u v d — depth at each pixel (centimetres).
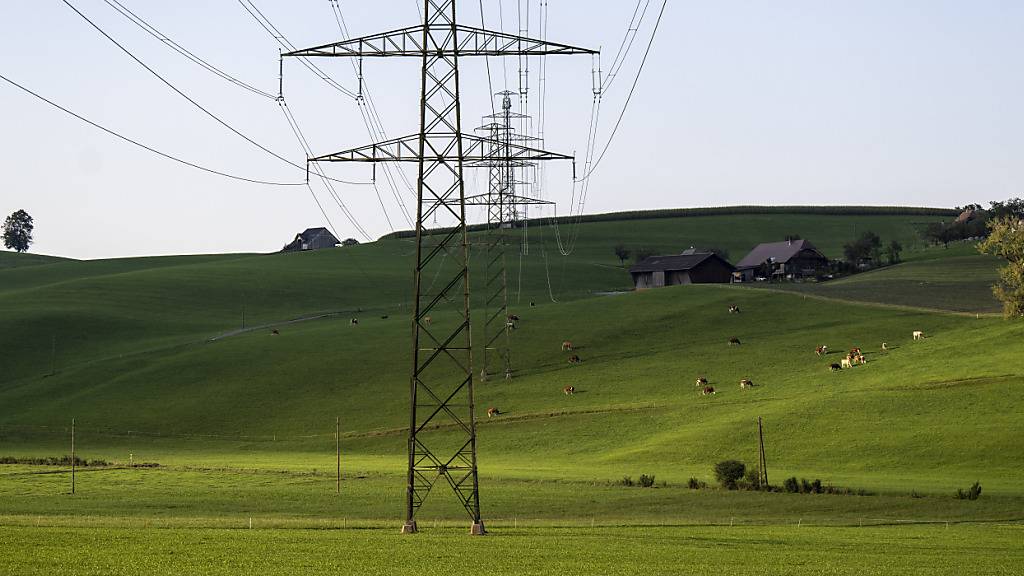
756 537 6538
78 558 4822
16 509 8044
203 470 10744
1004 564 5384
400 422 14300
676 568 5069
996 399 11650
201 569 4644
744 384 14100
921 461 10156
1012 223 15925
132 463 11406
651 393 14438
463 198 6131
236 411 15412
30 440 14325
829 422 11675
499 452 12444
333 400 15625
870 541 6397
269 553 5234
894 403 12062
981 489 8675
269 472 10525
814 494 8594
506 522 7450
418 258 6175
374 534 6275
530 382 15588
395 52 5959
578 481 9606
